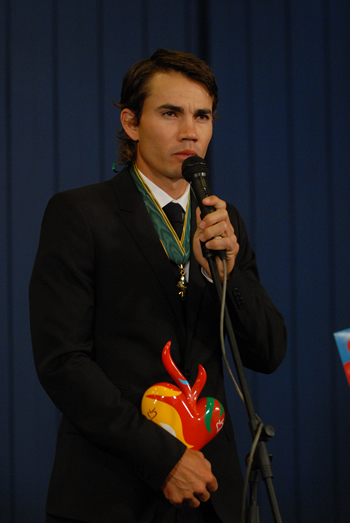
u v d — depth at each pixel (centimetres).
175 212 386
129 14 723
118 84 715
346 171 773
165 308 359
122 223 370
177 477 309
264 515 717
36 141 687
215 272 310
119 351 352
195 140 370
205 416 325
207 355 367
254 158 752
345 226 770
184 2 744
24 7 691
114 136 709
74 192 380
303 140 766
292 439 737
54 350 331
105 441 314
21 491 660
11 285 671
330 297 761
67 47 702
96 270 360
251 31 761
